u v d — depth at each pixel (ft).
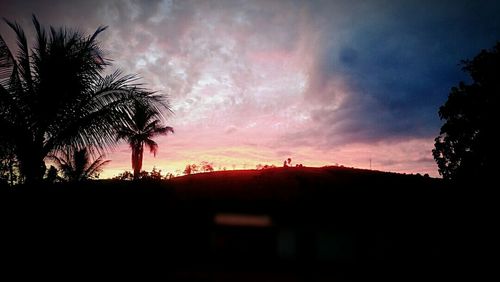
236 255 27.02
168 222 27.12
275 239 27.30
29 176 22.61
